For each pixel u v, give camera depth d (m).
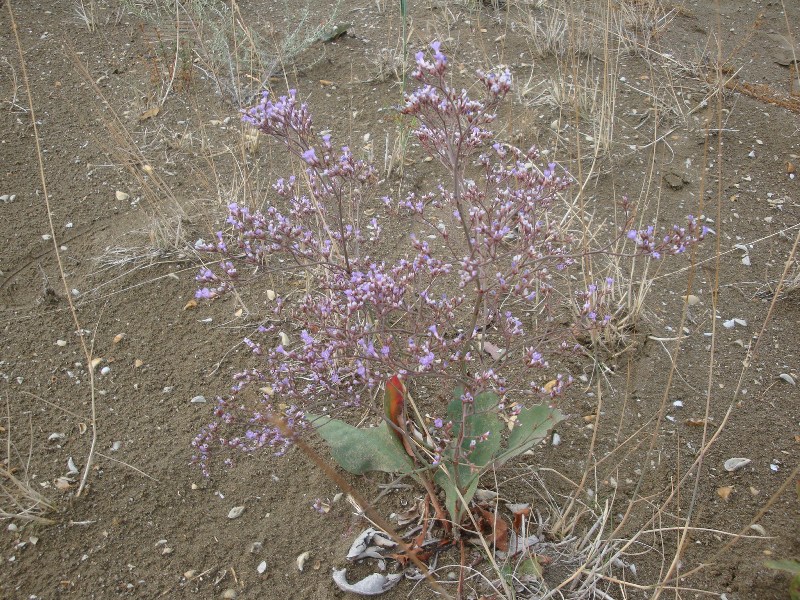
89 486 0.66
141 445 0.69
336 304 0.62
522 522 0.59
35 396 0.73
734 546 0.62
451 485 0.58
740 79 1.19
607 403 0.73
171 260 0.88
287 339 0.78
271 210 0.63
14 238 0.89
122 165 1.00
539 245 0.66
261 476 0.67
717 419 0.72
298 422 0.62
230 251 0.88
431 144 0.58
